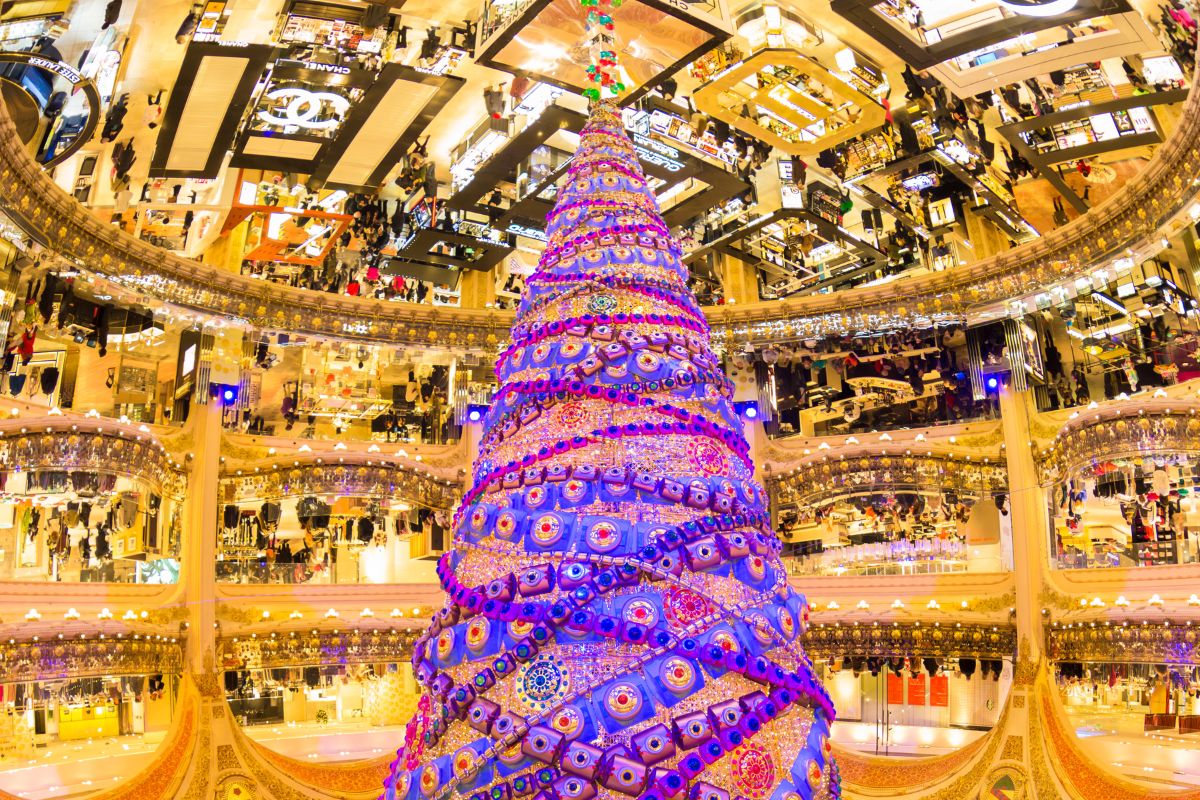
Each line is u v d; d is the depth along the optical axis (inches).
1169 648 687.7
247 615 817.5
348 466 886.4
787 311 928.3
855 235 901.8
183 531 813.2
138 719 973.2
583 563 183.3
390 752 845.2
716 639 180.4
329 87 648.4
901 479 872.9
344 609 853.2
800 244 896.9
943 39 587.5
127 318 867.4
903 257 943.0
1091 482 865.5
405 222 867.4
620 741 168.6
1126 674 743.1
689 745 168.4
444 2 601.3
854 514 1054.4
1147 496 831.7
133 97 664.4
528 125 677.3
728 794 169.5
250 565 857.5
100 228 744.3
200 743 746.8
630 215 242.8
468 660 185.0
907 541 924.0
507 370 225.5
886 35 590.6
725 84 638.5
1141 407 728.3
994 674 840.3
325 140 701.3
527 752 168.9
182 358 876.6
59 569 829.8
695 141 714.2
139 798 698.2
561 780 166.7
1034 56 604.1
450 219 838.5
